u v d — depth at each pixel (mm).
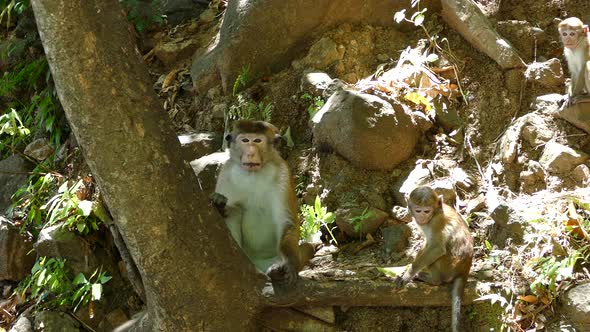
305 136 8055
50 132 9406
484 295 5973
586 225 6293
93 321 7664
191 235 5719
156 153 5477
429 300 6012
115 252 8039
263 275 6191
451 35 8320
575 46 6996
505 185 7160
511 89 7773
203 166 7633
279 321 6234
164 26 9781
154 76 9383
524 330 5926
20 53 10344
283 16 8430
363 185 7379
